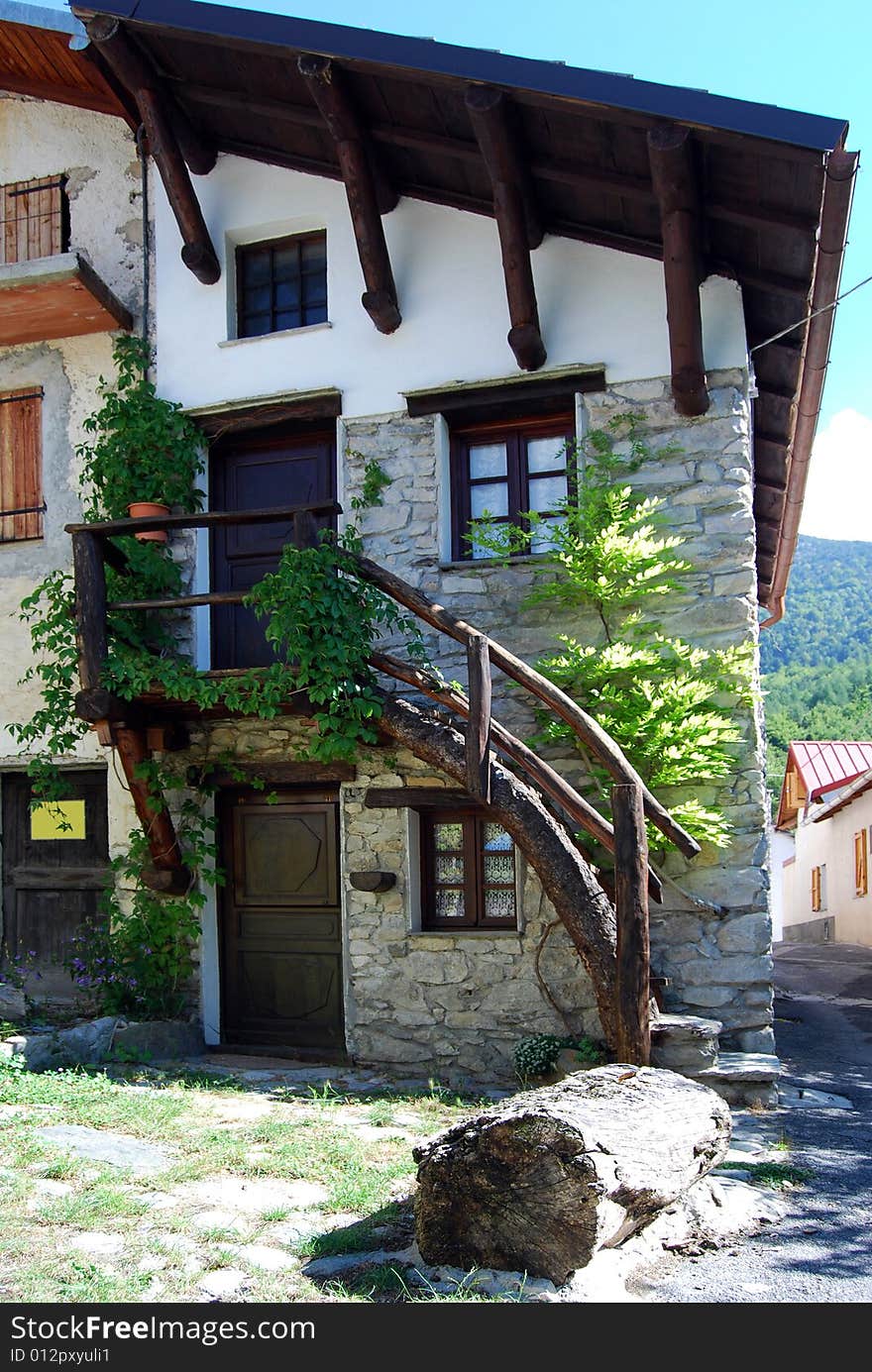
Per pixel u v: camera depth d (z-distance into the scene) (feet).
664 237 20.53
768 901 21.08
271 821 25.31
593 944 18.63
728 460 22.08
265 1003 24.99
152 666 21.83
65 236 27.66
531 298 22.29
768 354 24.29
